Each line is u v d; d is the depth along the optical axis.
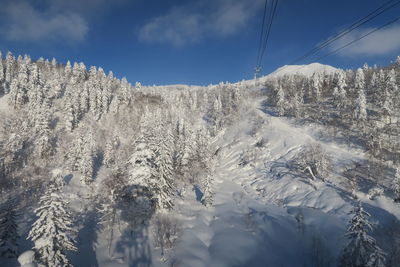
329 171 65.81
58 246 24.44
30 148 78.25
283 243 43.12
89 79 143.00
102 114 119.00
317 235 43.50
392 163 63.38
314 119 100.62
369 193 53.69
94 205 51.69
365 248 29.31
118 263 34.84
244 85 184.88
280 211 55.91
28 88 109.50
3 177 60.16
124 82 141.88
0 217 32.09
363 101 84.88
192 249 40.44
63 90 134.88
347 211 50.06
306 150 78.75
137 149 43.22
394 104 90.06
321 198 56.66
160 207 46.38
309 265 37.47
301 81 157.00
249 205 59.53
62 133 94.00
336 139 82.50
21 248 35.75
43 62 178.00
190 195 63.16
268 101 142.75
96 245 38.12
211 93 188.00
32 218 44.72
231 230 46.69
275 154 85.94
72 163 69.06
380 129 79.75
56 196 25.64
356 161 67.81
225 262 37.88
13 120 95.25
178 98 173.62
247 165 85.12
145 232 42.22
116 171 58.16
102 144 92.69
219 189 71.12
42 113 79.69
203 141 96.69
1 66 129.38
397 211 48.16
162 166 47.56
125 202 45.34
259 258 38.84
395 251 36.00
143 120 106.75
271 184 70.25
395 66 144.00
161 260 36.62
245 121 120.25
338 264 34.50
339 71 138.62
